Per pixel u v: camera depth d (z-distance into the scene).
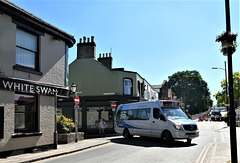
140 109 17.47
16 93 10.45
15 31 10.45
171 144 14.38
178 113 15.59
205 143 14.83
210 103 88.19
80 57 27.88
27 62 11.23
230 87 7.30
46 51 12.29
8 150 9.73
